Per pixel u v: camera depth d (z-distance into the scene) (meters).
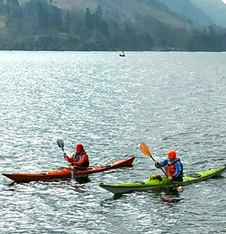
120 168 21.72
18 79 79.38
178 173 18.83
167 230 14.72
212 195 17.81
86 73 96.81
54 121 34.75
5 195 17.80
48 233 14.50
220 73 100.88
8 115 37.56
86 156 20.70
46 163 22.83
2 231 14.55
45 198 17.52
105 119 35.56
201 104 45.12
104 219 15.55
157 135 29.45
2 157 23.73
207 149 25.66
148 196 17.69
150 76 88.94
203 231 14.66
